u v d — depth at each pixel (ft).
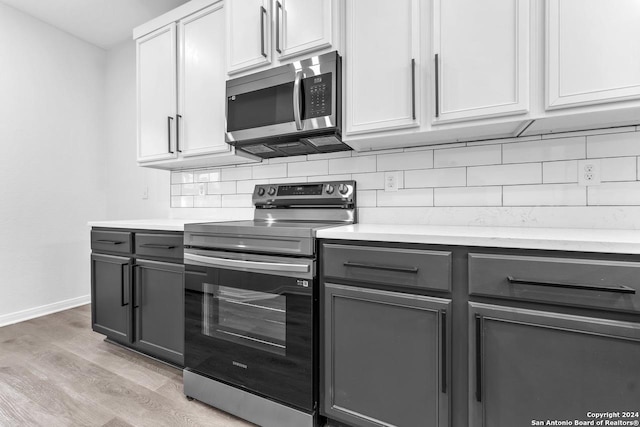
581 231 3.74
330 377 3.90
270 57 5.20
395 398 3.53
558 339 2.84
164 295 5.44
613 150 4.10
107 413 4.47
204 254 4.71
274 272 4.12
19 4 7.81
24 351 6.37
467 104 3.87
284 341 4.15
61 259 8.99
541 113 3.58
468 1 3.85
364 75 4.51
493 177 4.75
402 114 4.27
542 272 2.85
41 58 8.52
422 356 3.39
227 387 4.52
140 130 7.07
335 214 5.68
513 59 3.65
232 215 7.20
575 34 3.38
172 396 4.93
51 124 8.75
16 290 8.09
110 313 6.23
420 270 3.36
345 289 3.76
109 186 9.92
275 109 5.09
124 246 5.98
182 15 6.36
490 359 3.09
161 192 8.52
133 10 8.06
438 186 5.11
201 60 6.19
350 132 4.62
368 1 4.46
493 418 3.08
